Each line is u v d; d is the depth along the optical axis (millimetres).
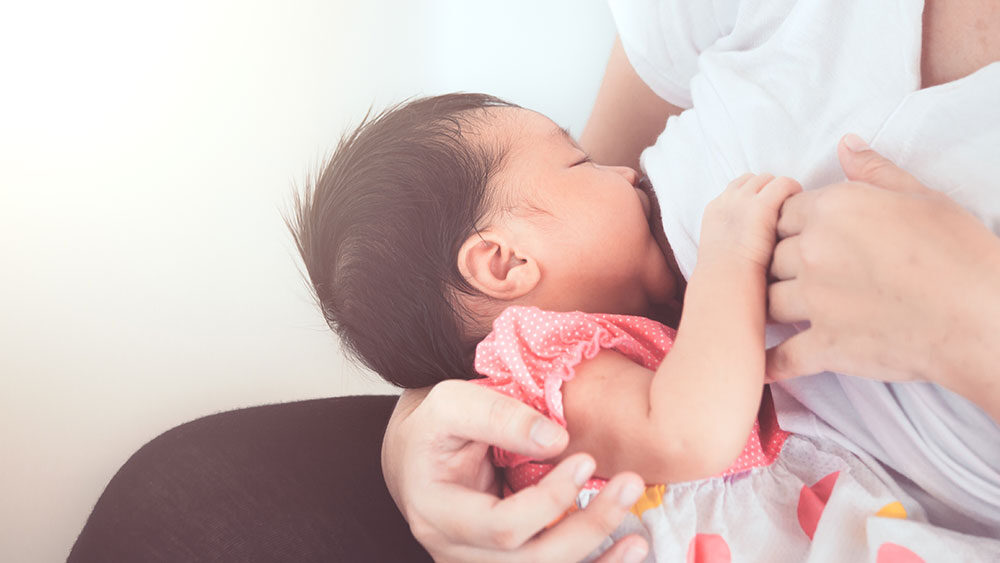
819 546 697
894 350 589
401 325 864
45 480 1247
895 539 666
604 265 834
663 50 1002
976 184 638
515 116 880
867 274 592
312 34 1356
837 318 610
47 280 1285
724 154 784
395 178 868
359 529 885
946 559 655
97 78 1310
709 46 984
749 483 741
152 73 1325
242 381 1346
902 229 583
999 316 547
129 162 1322
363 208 875
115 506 911
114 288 1305
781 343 675
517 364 713
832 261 610
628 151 1162
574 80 1385
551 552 608
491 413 629
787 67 779
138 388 1301
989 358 552
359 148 920
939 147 665
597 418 689
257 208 1348
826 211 622
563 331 737
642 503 711
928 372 585
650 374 699
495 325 743
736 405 645
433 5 1367
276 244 1345
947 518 729
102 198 1312
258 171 1349
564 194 833
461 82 1392
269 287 1348
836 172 718
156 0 1315
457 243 831
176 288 1327
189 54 1333
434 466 666
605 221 833
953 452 664
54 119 1298
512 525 597
